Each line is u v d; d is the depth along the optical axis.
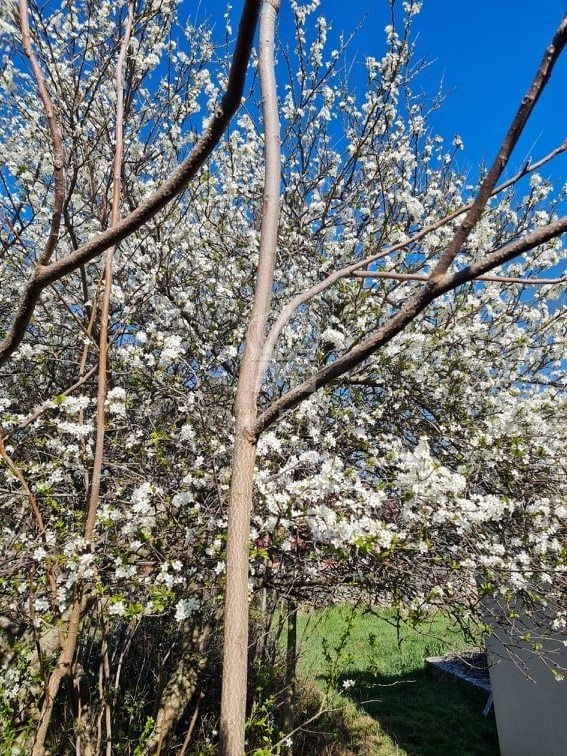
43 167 3.46
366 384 3.68
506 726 4.80
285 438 3.13
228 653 0.67
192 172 0.73
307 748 4.16
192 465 2.89
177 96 3.67
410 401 3.62
